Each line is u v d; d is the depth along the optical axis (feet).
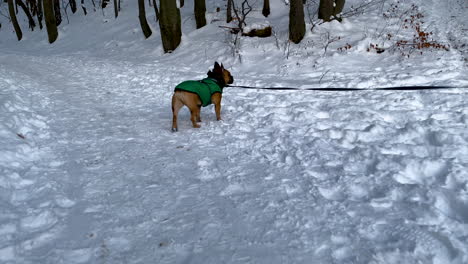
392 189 10.23
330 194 10.50
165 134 17.39
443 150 13.24
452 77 26.81
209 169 12.66
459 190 9.98
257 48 45.09
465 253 7.20
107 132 17.62
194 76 36.70
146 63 49.67
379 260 7.27
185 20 67.51
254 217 9.27
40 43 90.43
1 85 24.95
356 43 39.52
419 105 20.92
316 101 23.29
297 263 7.39
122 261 7.71
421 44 36.27
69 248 8.12
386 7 55.72
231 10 64.44
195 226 8.97
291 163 13.05
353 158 13.05
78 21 95.61
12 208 9.72
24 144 14.33
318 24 46.09
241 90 28.53
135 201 10.38
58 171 12.66
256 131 17.49
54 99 24.66
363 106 21.16
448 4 57.36
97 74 39.09
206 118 20.44
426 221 8.52
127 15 87.66
